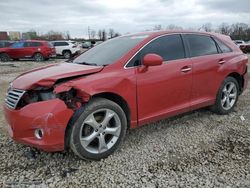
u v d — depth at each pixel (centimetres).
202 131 457
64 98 330
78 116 336
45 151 364
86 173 332
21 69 1520
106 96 373
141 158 366
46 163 355
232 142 412
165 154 377
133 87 383
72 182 314
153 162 354
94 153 356
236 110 568
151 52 416
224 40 543
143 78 393
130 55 394
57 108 323
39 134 328
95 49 475
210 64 487
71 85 330
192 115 536
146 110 405
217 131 456
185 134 445
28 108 328
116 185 307
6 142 418
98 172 334
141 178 319
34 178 322
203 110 563
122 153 380
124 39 457
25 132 332
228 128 470
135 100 388
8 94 365
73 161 359
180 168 338
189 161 355
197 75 466
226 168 336
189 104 465
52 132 322
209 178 315
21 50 2103
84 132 348
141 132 454
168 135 441
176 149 391
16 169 341
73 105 332
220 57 511
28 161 360
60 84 337
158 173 328
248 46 2856
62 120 326
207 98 497
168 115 437
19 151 388
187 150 388
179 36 462
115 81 364
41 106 324
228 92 538
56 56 2423
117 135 376
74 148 341
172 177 319
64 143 335
